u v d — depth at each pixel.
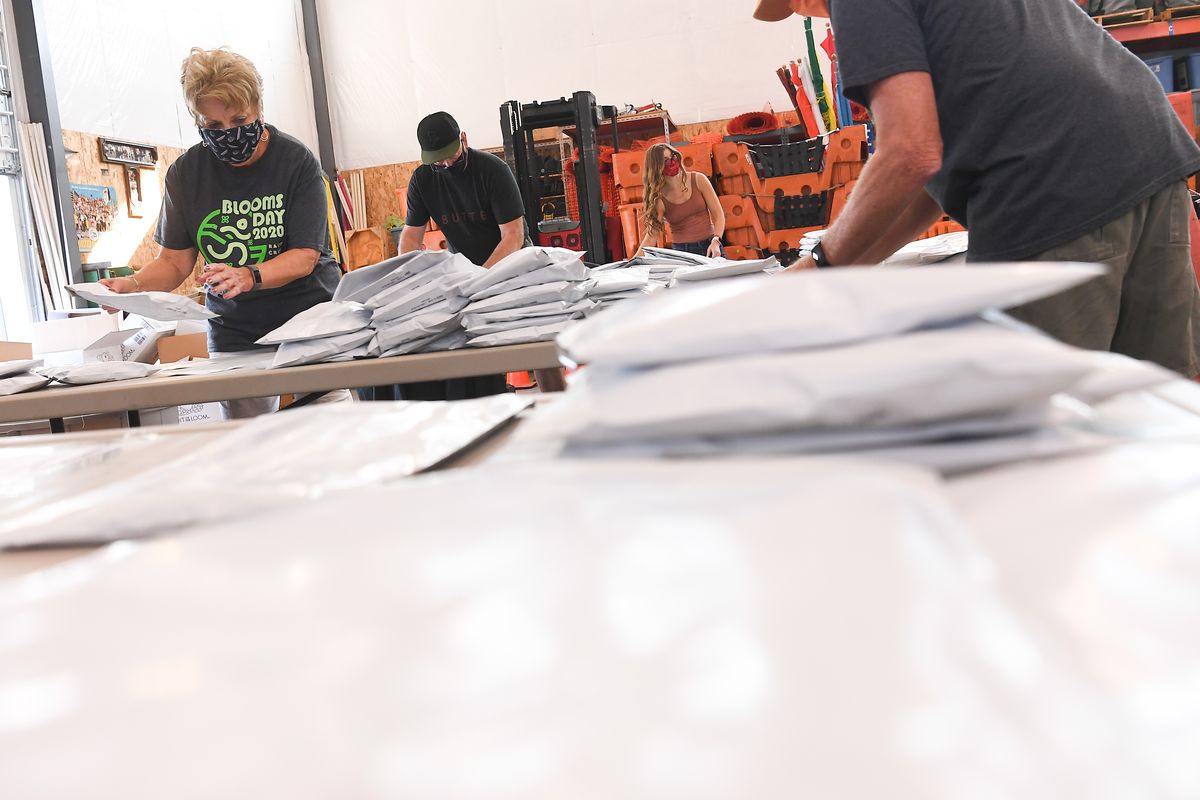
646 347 0.45
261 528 0.32
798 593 0.23
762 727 0.18
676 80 8.41
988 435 0.45
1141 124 1.23
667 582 0.25
